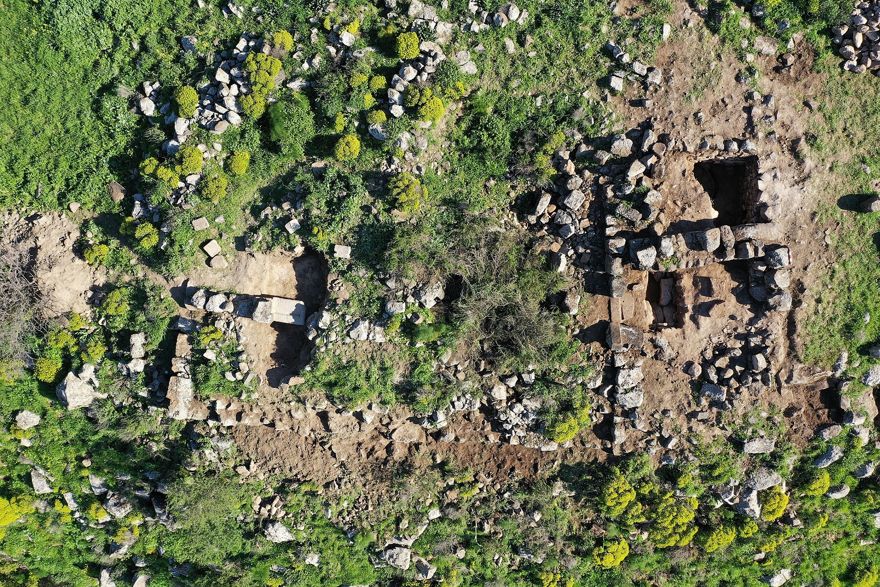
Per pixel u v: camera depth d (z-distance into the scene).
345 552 20.91
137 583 22.38
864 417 19.72
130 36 19.11
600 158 19.03
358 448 20.06
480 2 18.66
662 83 19.14
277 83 18.66
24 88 19.50
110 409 20.41
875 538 21.33
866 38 19.14
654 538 20.38
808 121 19.20
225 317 19.02
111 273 19.86
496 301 18.56
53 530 22.42
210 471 20.33
